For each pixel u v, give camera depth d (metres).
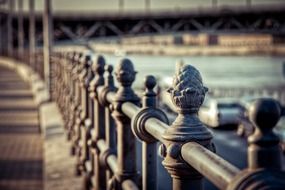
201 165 2.03
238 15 107.75
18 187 7.89
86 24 106.38
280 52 138.50
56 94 16.25
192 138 2.34
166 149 2.42
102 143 5.21
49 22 22.72
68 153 8.72
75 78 8.59
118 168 4.12
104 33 108.00
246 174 1.55
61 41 102.94
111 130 4.88
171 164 2.36
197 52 140.12
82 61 7.71
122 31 108.62
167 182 9.18
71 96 9.59
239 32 108.50
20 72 48.09
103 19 107.00
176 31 109.81
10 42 76.31
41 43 91.31
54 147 9.38
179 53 138.88
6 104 21.91
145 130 3.17
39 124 15.06
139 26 109.19
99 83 5.57
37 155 10.48
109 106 4.67
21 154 10.64
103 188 5.48
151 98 3.22
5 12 79.12
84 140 6.81
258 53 140.12
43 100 18.48
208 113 24.12
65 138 10.30
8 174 8.79
